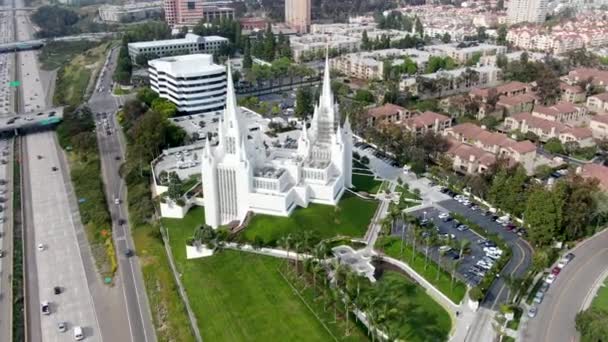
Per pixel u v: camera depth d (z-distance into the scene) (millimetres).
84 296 173250
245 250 192500
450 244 185125
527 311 156500
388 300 161500
